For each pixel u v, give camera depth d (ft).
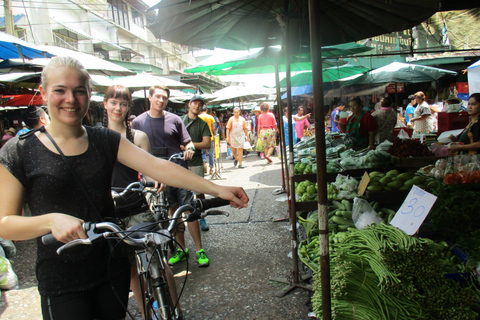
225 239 15.46
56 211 5.09
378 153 14.62
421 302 6.66
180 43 11.05
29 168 4.90
